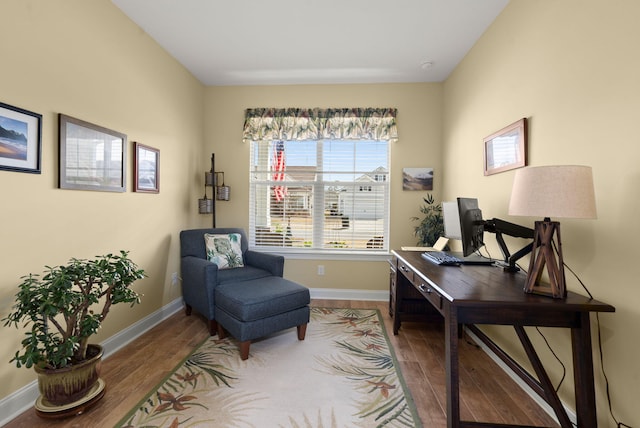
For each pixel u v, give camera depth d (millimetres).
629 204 1261
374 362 2154
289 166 3668
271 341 2469
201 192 3605
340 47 2766
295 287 2488
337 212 3662
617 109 1310
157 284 2793
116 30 2234
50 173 1761
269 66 3143
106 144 2156
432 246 3186
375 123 3459
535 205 1340
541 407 1692
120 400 1714
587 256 1473
